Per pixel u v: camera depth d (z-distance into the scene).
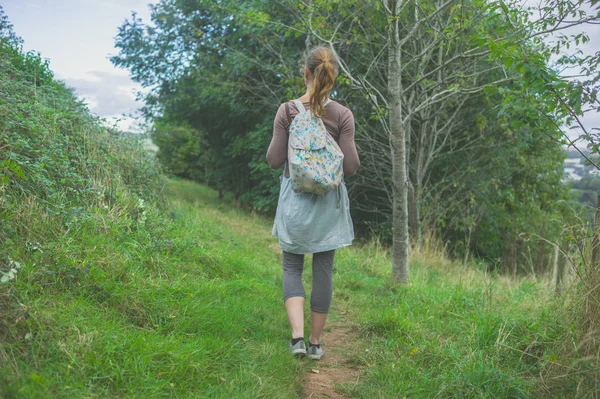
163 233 4.30
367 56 8.09
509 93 3.33
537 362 2.41
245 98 11.93
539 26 3.72
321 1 5.45
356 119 8.70
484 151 10.41
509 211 11.51
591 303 2.20
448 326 3.32
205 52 12.38
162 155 23.92
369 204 12.11
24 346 1.91
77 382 1.81
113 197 4.32
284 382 2.36
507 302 4.07
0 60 4.68
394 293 4.51
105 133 5.57
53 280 2.49
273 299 3.85
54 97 5.09
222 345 2.48
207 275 3.90
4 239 2.62
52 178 3.69
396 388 2.37
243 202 15.54
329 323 3.62
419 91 7.89
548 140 10.02
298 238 2.65
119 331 2.29
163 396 1.95
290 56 9.68
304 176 2.51
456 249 10.81
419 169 8.95
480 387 2.28
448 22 4.92
